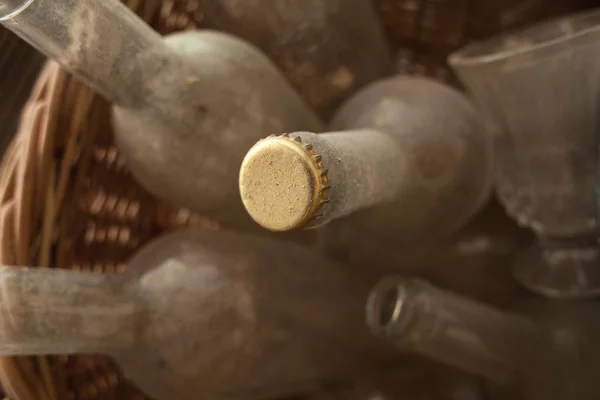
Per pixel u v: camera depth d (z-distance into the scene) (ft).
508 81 1.26
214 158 1.25
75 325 1.16
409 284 1.19
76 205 1.39
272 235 1.39
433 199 1.30
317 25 1.45
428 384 1.43
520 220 1.38
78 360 1.37
